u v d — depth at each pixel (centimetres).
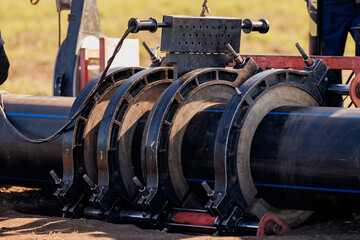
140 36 8606
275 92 1916
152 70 2066
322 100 2070
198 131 1923
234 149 1791
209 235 1864
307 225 1934
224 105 1973
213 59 2086
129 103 2012
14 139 2214
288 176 1798
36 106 2252
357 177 1708
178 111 1919
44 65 7019
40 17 10825
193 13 11681
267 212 1864
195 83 1958
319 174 1755
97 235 1739
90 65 3006
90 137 2070
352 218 1914
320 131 1783
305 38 8819
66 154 2041
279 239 1673
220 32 2078
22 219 1936
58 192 2028
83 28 2981
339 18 2973
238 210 1806
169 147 1905
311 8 2953
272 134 1833
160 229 1902
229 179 1786
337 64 2309
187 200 1972
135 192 2036
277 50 7894
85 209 2036
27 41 8700
